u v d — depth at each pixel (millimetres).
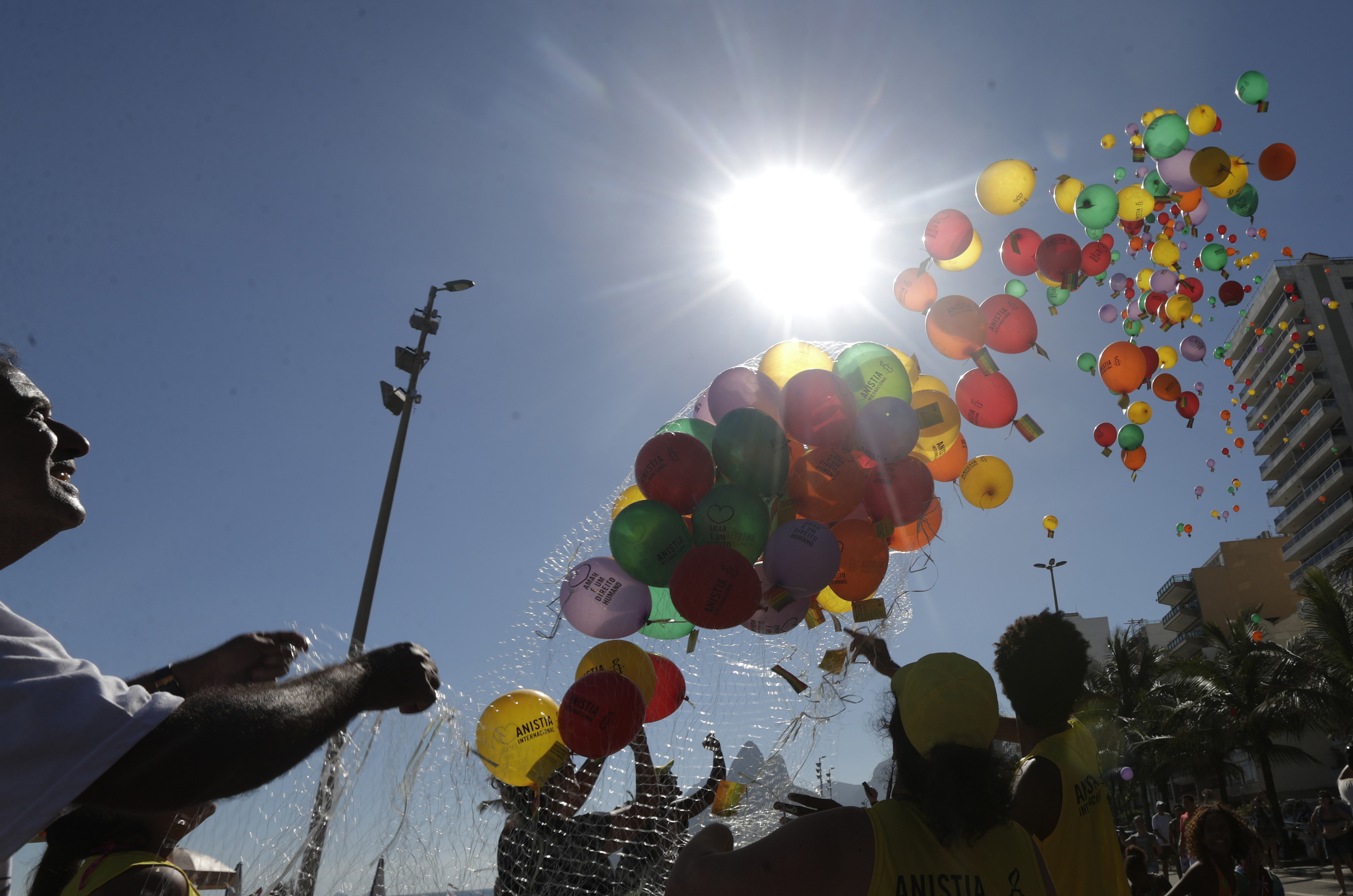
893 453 3154
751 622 3020
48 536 1040
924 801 1499
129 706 869
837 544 2941
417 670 1118
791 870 1422
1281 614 46469
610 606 2879
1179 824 13062
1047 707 2350
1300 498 45750
